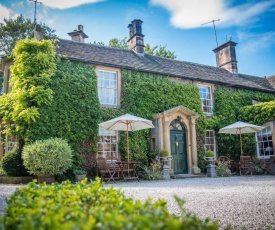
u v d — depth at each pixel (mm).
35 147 8984
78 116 11156
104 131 12305
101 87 12656
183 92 14414
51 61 10977
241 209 4277
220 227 3242
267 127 15172
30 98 10383
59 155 9047
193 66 17359
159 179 11297
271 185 7832
